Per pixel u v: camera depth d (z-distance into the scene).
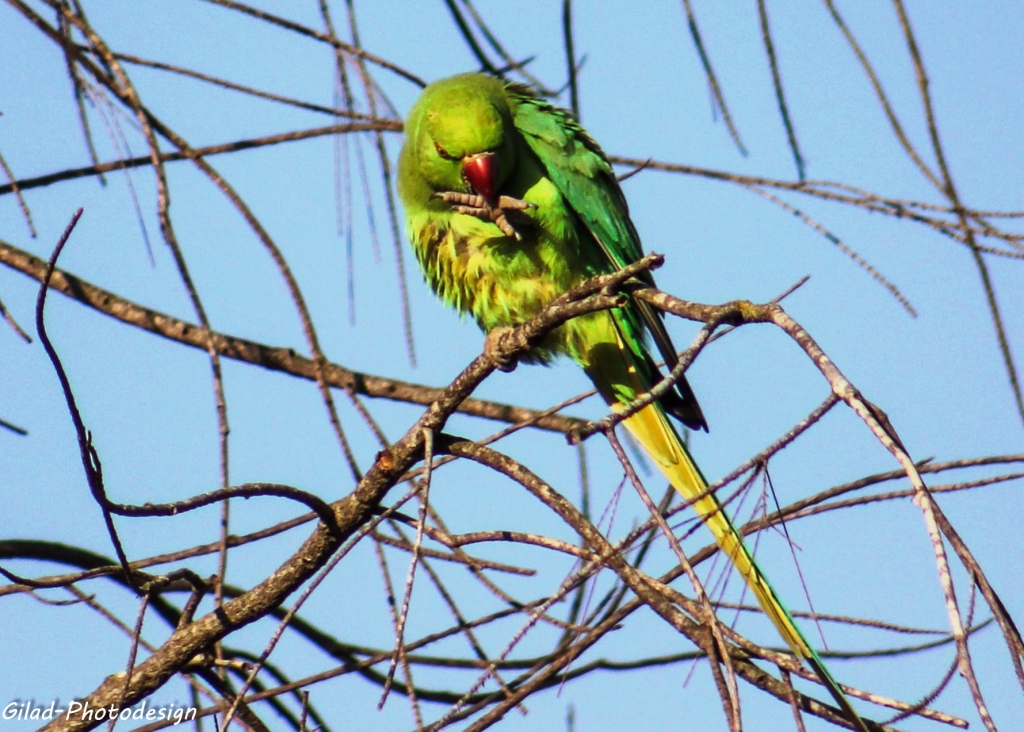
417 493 6.16
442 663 7.88
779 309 5.42
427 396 9.53
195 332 9.25
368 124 7.96
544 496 6.77
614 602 7.47
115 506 5.67
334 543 7.17
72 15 5.79
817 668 6.27
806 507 6.71
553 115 10.31
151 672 7.04
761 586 7.24
